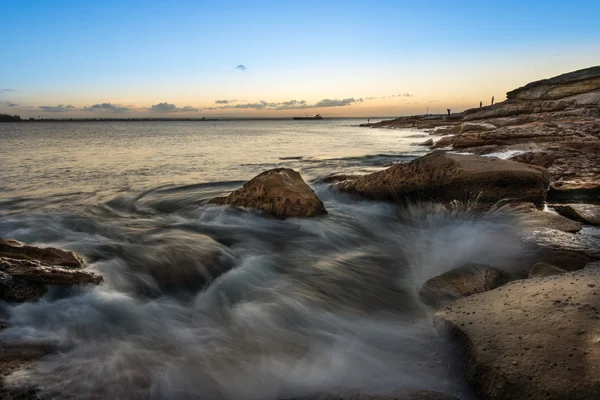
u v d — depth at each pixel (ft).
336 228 26.25
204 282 18.03
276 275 18.89
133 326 13.78
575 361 8.84
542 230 21.21
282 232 25.32
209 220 28.04
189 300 16.28
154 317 14.55
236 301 15.96
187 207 32.50
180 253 20.72
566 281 12.67
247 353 12.03
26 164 64.69
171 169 59.77
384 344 12.46
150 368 11.16
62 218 28.68
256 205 28.22
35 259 16.62
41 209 32.04
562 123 87.86
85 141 140.05
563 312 10.61
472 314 12.02
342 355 11.81
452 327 11.80
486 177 27.17
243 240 23.81
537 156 44.91
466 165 28.12
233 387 10.37
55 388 10.00
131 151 94.17
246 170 58.65
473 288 15.40
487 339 10.55
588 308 10.52
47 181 47.09
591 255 17.54
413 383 10.35
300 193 27.71
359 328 13.76
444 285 15.80
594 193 34.42
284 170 29.35
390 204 31.22
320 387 10.22
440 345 11.89
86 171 56.75
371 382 10.39
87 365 11.16
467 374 10.23
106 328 13.52
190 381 10.60
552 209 28.32
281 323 14.08
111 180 48.32
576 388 8.27
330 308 15.53
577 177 38.96
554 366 8.90
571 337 9.55
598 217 23.76
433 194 28.89
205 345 12.52
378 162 66.54
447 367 10.98
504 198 27.07
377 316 14.96
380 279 18.78
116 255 20.26
